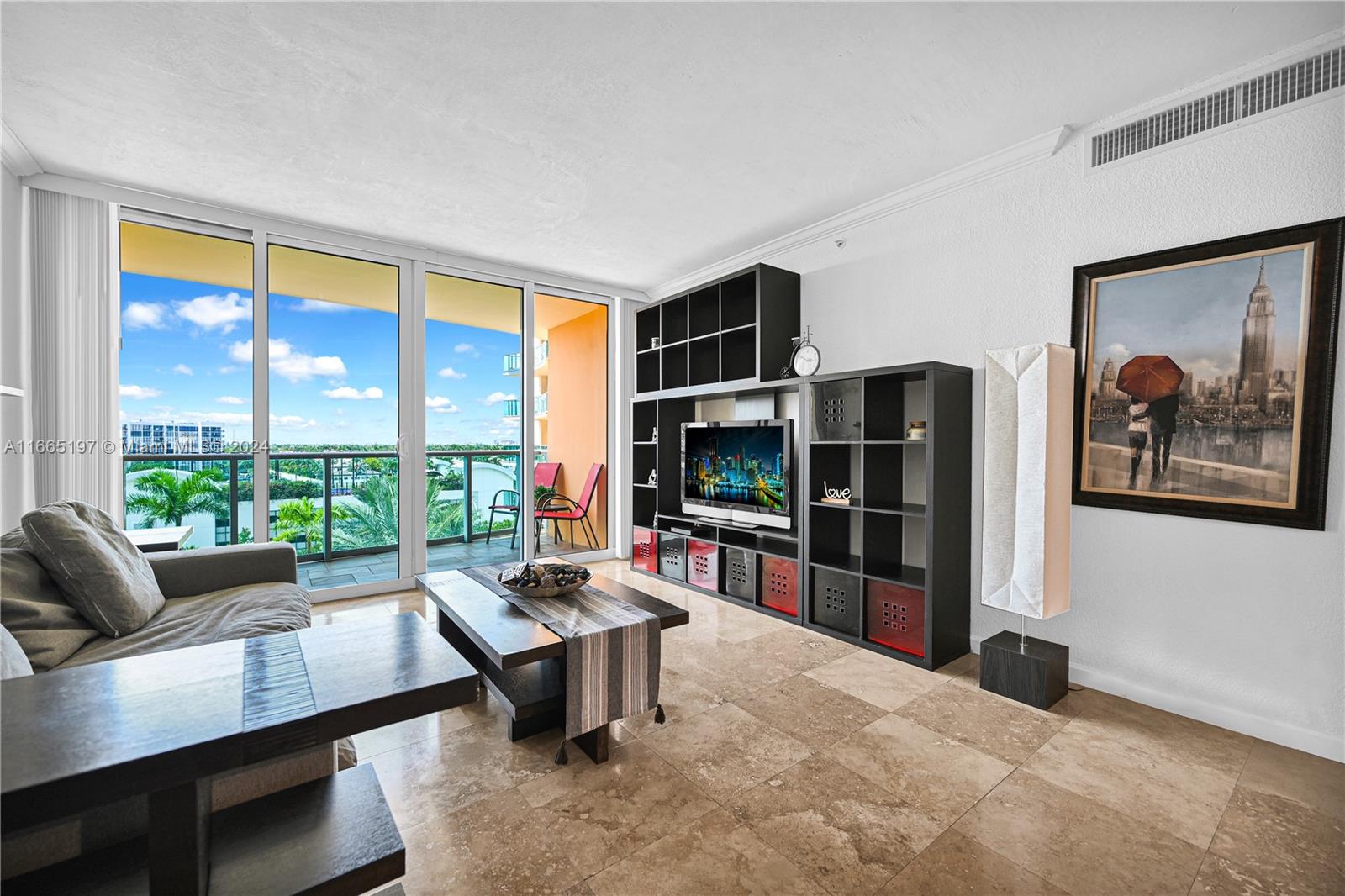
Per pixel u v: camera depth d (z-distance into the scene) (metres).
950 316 3.23
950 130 2.71
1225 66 2.23
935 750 2.14
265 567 2.71
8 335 2.92
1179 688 2.44
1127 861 1.57
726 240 4.22
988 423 2.60
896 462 3.43
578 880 1.50
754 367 4.36
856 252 3.73
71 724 0.81
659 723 2.32
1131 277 2.54
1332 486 2.09
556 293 5.22
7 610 1.68
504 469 5.12
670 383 4.95
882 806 1.81
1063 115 2.59
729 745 2.17
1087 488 2.68
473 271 4.65
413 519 4.37
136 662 1.04
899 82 2.32
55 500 3.12
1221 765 2.04
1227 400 2.29
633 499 5.16
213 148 2.85
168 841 0.85
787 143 2.82
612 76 2.28
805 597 3.53
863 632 3.21
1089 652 2.70
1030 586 2.46
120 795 0.71
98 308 3.24
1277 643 2.21
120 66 2.20
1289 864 1.56
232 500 3.77
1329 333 2.07
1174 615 2.45
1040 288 2.86
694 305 4.88
